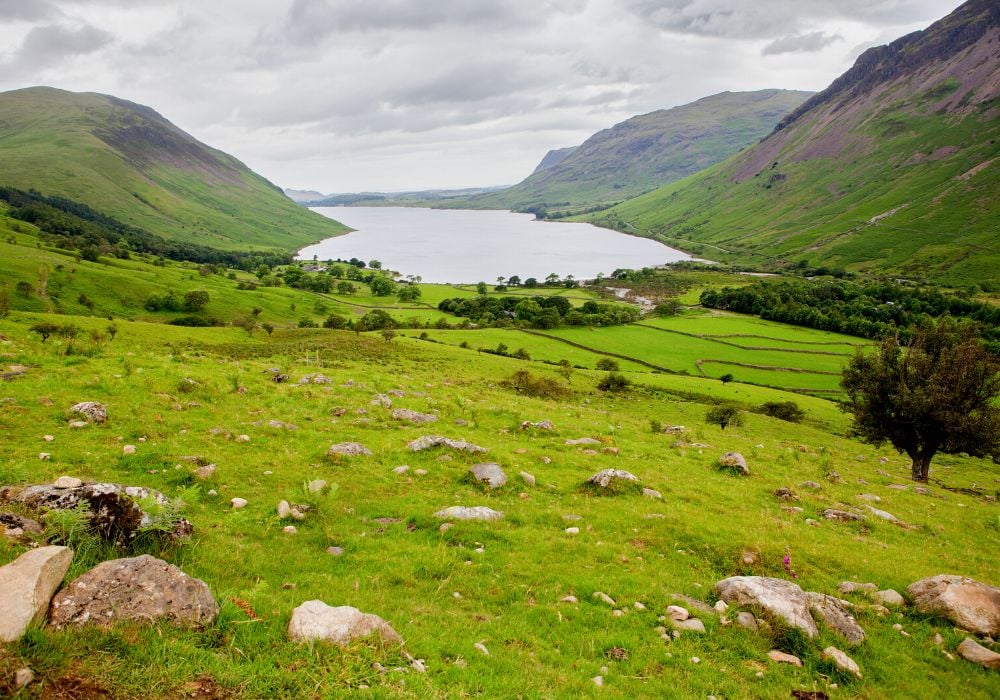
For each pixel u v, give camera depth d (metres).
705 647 10.65
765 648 10.76
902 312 177.00
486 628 10.33
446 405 34.69
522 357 112.44
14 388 21.98
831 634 11.25
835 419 79.19
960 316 178.50
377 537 14.21
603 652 10.19
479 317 182.62
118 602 7.49
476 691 8.10
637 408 67.94
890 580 14.51
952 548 18.88
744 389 94.62
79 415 19.73
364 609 10.10
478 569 12.93
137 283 166.25
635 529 16.36
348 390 34.00
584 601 12.01
